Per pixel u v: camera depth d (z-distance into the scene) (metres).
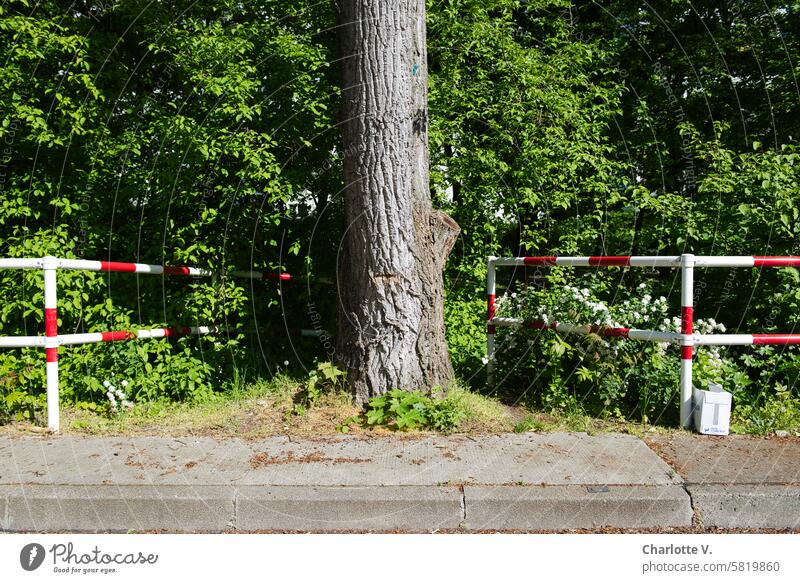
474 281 6.73
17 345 4.45
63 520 3.39
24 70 5.51
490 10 7.17
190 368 5.40
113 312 5.38
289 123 5.88
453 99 6.59
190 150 5.31
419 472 3.70
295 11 6.28
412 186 4.92
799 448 4.13
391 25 4.74
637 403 5.00
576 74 7.35
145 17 5.81
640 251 7.83
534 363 5.49
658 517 3.38
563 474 3.66
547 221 6.97
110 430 4.59
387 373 4.79
